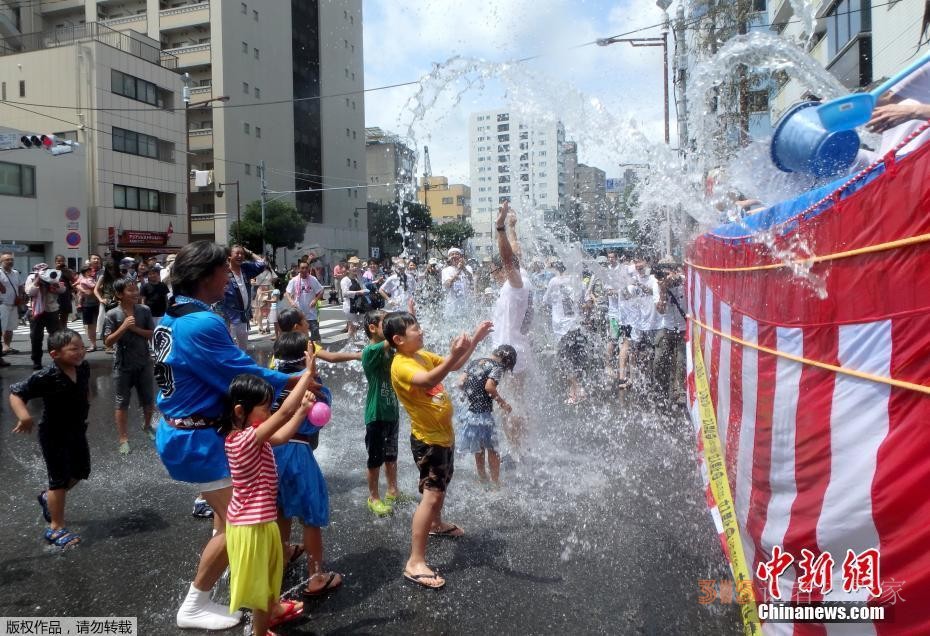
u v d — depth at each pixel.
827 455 2.24
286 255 47.06
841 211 2.15
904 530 1.84
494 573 3.64
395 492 4.79
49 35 38.62
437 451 3.68
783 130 2.97
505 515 4.51
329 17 56.62
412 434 3.77
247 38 46.53
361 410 8.15
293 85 51.88
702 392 4.71
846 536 2.11
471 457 5.88
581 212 18.55
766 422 2.83
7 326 12.66
